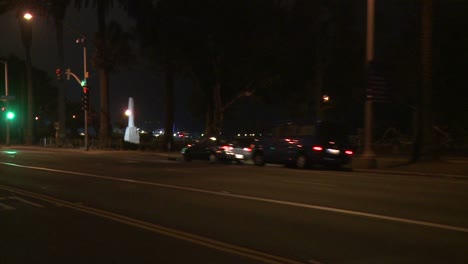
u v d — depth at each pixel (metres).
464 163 22.30
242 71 37.81
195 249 7.82
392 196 13.52
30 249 7.88
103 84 47.91
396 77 36.03
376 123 47.66
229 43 36.94
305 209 11.44
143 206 11.95
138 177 18.86
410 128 43.78
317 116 38.34
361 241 8.31
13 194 14.19
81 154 39.38
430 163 22.47
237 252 7.63
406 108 44.69
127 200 12.92
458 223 9.79
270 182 17.02
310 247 7.92
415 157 23.61
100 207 11.83
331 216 10.56
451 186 15.96
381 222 9.90
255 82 39.06
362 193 14.14
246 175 19.61
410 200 12.79
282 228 9.37
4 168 23.56
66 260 7.22
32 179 18.33
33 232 9.10
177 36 37.75
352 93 43.03
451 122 35.22
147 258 7.29
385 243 8.17
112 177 18.94
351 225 9.62
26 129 71.88
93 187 15.73
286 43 35.97
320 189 15.05
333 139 23.47
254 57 36.53
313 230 9.18
